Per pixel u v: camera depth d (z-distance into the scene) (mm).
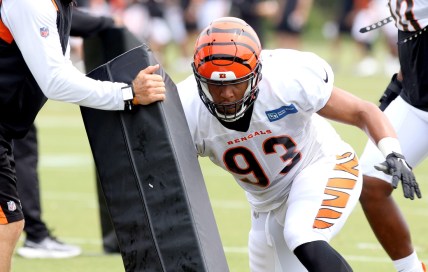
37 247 22031
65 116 50875
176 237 14531
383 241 18062
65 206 28469
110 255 22266
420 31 17922
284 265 16391
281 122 15203
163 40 69750
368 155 17766
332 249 14523
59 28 14508
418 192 14398
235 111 14672
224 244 23047
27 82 14891
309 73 15031
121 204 14906
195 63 14562
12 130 15242
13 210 15039
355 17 71562
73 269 20750
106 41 19078
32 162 21969
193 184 14836
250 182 16078
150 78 14547
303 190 15414
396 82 18797
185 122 15141
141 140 14727
